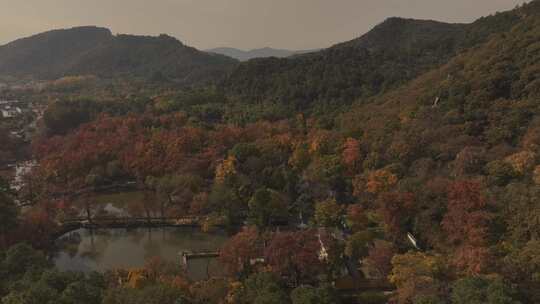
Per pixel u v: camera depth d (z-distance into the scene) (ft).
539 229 215.31
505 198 248.32
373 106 541.34
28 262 246.68
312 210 372.38
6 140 599.98
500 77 385.91
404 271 216.54
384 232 302.66
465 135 346.54
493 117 354.95
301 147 440.86
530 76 366.84
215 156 463.83
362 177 349.20
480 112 366.63
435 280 200.03
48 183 460.96
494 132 339.36
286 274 250.57
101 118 616.39
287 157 455.63
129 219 396.98
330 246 262.67
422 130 379.76
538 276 185.16
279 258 245.45
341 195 383.24
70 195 451.94
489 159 299.58
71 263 336.70
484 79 395.34
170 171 452.76
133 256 346.13
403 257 232.94
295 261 241.55
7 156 579.89
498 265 199.52
